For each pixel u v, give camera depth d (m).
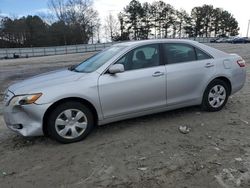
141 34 96.25
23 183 3.90
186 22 104.88
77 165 4.26
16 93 4.86
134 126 5.62
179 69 5.72
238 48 36.78
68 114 4.94
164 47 5.73
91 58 6.03
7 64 29.91
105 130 5.50
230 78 6.29
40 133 4.84
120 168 4.10
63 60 30.75
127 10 94.44
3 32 85.81
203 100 6.14
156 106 5.60
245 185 3.62
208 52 6.18
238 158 4.24
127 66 5.36
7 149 5.00
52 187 3.76
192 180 3.75
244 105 6.83
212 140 4.89
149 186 3.66
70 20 82.31
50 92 4.79
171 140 4.93
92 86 5.02
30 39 85.69
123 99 5.27
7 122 5.05
